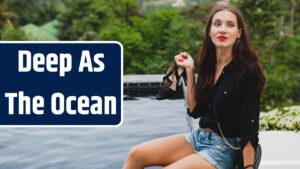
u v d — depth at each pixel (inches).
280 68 777.6
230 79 106.9
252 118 104.7
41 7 1202.6
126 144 249.9
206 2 1192.8
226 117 107.2
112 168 213.9
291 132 200.8
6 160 227.5
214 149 107.4
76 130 279.3
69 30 1037.2
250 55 106.8
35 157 231.6
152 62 817.5
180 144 110.8
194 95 113.3
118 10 1030.4
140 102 338.3
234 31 106.8
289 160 163.6
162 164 110.7
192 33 807.1
